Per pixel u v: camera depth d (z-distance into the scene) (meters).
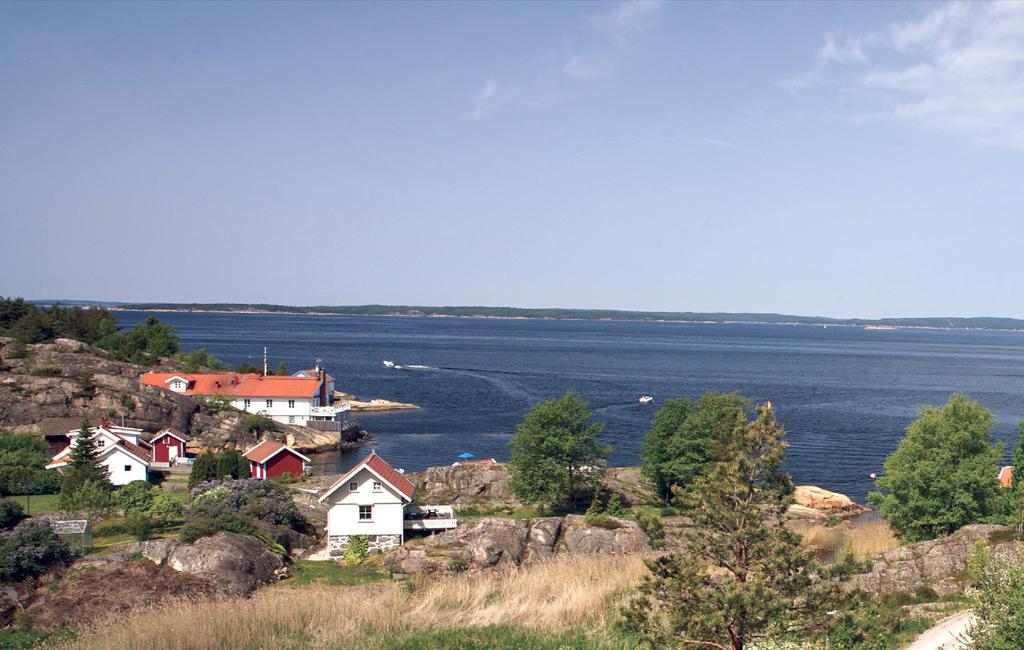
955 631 26.80
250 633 27.94
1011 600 20.89
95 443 69.50
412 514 53.38
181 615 29.02
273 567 41.03
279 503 50.88
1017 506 42.78
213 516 46.53
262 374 136.88
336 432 104.31
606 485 66.38
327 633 28.17
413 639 27.70
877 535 50.28
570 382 181.38
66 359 103.88
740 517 20.45
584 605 30.94
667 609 21.44
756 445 20.88
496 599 33.09
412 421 124.00
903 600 32.47
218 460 70.38
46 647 28.33
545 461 61.19
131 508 51.12
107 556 38.59
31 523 38.47
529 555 44.03
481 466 70.88
